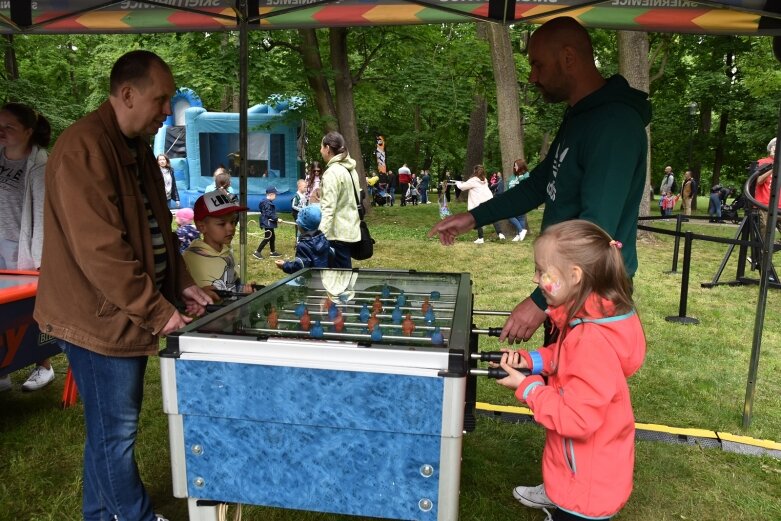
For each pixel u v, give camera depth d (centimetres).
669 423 382
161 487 296
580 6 380
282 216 1543
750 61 1828
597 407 174
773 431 373
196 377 177
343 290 267
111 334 211
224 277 333
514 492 289
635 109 240
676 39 1841
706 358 507
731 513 283
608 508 186
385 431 171
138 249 218
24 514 271
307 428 175
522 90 2228
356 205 521
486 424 371
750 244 537
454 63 1429
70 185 196
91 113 212
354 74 1478
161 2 412
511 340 240
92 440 222
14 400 393
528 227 1264
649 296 723
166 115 222
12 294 291
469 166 1909
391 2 423
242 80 436
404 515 176
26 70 1681
